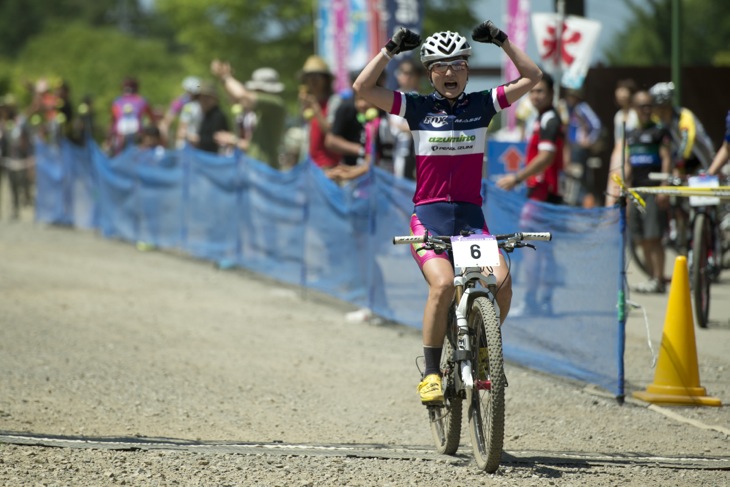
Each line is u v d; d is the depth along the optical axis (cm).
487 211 2561
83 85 19388
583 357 2208
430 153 1698
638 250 3984
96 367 2320
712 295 3284
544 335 2345
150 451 1680
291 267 3428
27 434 1766
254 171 3669
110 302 3144
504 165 2980
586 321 2198
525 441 1827
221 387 2189
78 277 3628
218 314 3002
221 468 1595
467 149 1695
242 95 3778
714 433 1881
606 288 2131
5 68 19088
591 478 1580
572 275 2244
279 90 3956
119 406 2014
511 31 5009
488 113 1703
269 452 1691
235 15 12812
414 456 1697
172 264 4025
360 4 5075
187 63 13738
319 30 5203
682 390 2078
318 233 3241
